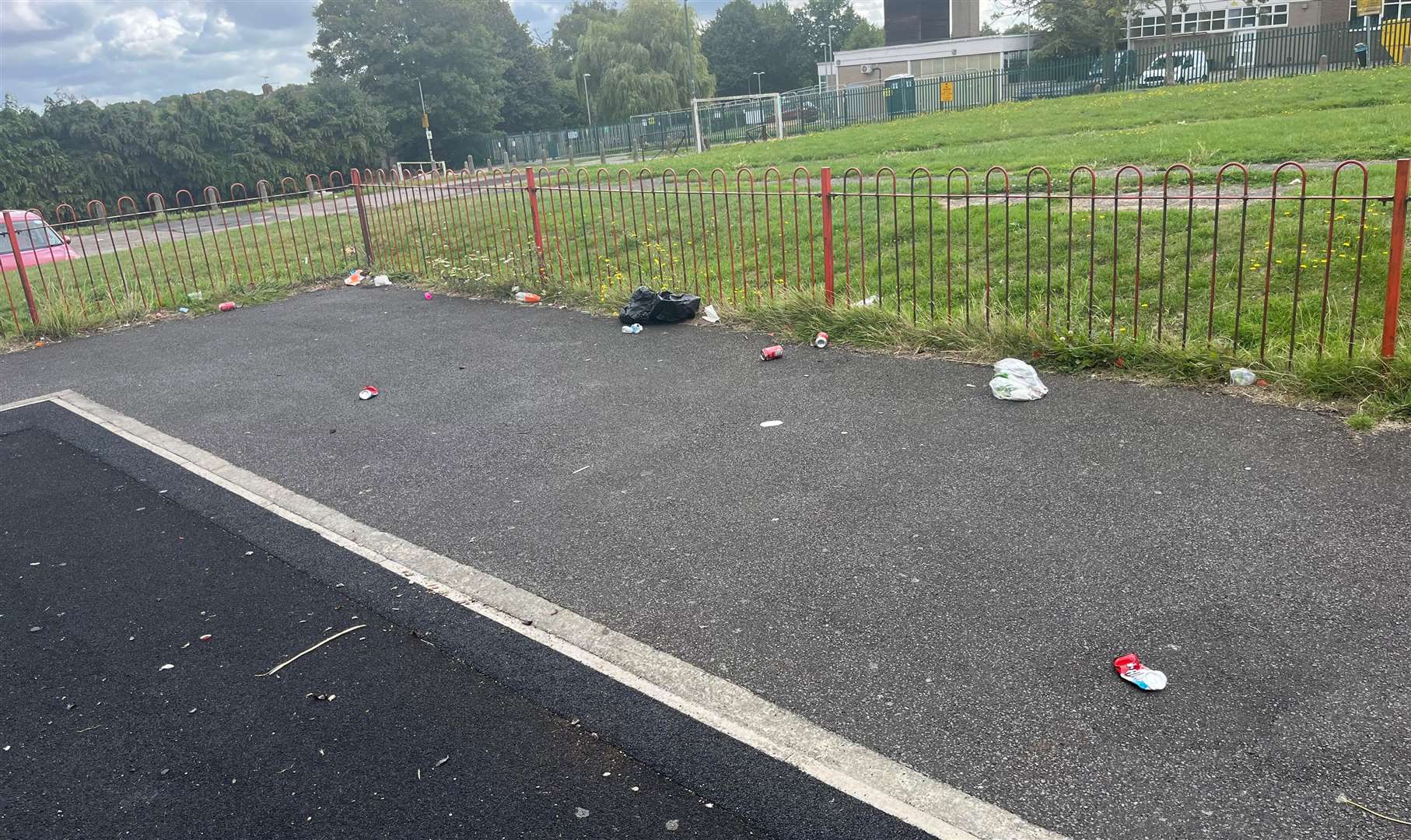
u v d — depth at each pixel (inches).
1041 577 168.2
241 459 259.0
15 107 1327.5
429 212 678.5
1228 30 1863.9
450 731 140.6
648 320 366.9
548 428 266.1
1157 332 273.3
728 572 179.5
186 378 346.0
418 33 2314.2
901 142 850.1
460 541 201.6
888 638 154.4
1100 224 363.6
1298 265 239.3
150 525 220.1
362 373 336.8
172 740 142.9
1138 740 127.0
